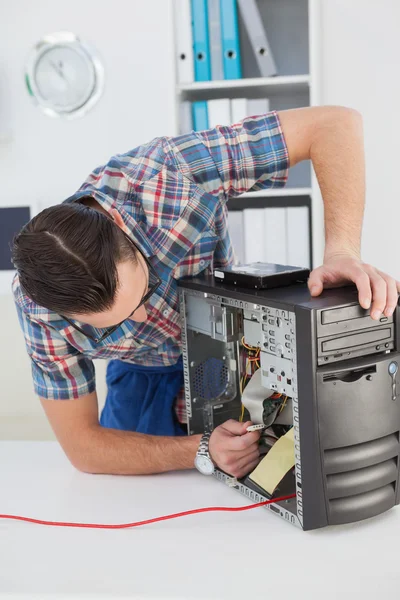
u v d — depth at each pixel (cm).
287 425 111
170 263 123
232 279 112
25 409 215
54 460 130
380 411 96
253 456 113
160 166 124
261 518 103
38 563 93
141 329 125
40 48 319
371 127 311
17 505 111
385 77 306
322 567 88
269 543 95
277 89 296
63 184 332
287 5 297
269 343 101
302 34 298
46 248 93
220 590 84
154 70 319
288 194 289
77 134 327
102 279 93
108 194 122
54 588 86
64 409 122
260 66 280
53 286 93
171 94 280
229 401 126
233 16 276
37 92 321
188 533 99
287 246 287
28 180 333
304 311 90
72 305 94
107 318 99
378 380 95
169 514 105
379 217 317
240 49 285
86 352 120
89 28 319
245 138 128
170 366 141
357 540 94
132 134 325
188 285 118
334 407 93
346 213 124
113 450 119
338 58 307
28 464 129
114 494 114
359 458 96
